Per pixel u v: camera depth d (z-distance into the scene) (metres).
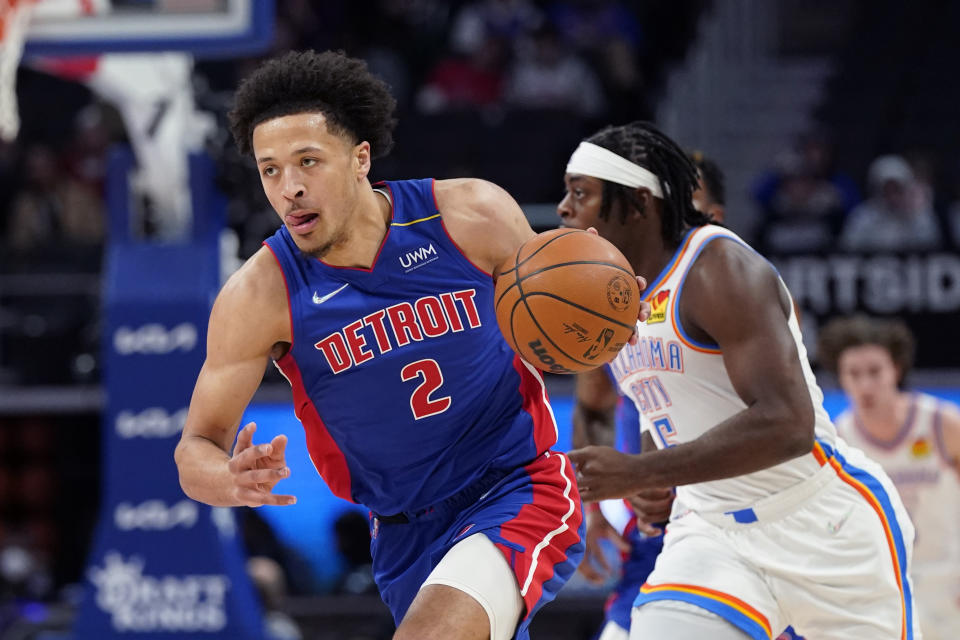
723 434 10.27
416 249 9.80
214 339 9.73
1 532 30.91
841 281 26.73
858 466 11.56
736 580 10.97
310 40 41.53
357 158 9.56
